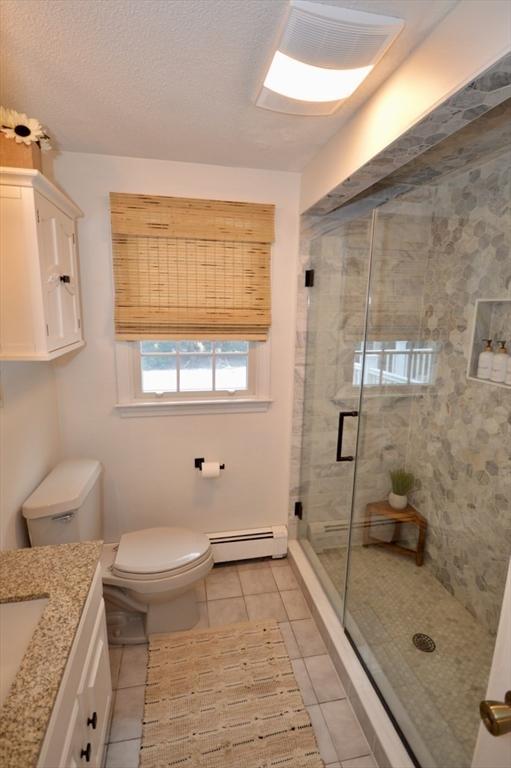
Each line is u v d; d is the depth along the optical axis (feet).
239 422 7.56
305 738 4.64
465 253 6.24
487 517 6.01
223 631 6.19
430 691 4.99
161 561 5.63
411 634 5.88
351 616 6.13
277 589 7.18
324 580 7.01
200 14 3.21
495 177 5.63
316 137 5.48
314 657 5.75
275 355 7.47
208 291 6.77
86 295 6.46
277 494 8.06
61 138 5.56
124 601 5.80
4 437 4.75
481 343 6.06
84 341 6.43
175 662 5.63
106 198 6.26
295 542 8.22
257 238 6.81
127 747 4.51
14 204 4.21
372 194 6.59
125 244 6.36
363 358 6.81
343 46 3.43
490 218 5.76
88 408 6.82
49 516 5.12
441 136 3.93
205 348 7.32
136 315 6.54
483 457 6.07
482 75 2.95
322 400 7.45
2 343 4.42
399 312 7.05
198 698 5.11
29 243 4.30
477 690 5.00
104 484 7.14
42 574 3.46
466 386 6.36
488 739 2.26
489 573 5.95
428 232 6.88
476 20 2.93
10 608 3.22
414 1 3.09
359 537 7.30
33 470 5.58
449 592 6.72
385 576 7.08
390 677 5.15
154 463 7.30
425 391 7.27
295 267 7.21
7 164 4.09
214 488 7.69
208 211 6.54
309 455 7.83
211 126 5.16
